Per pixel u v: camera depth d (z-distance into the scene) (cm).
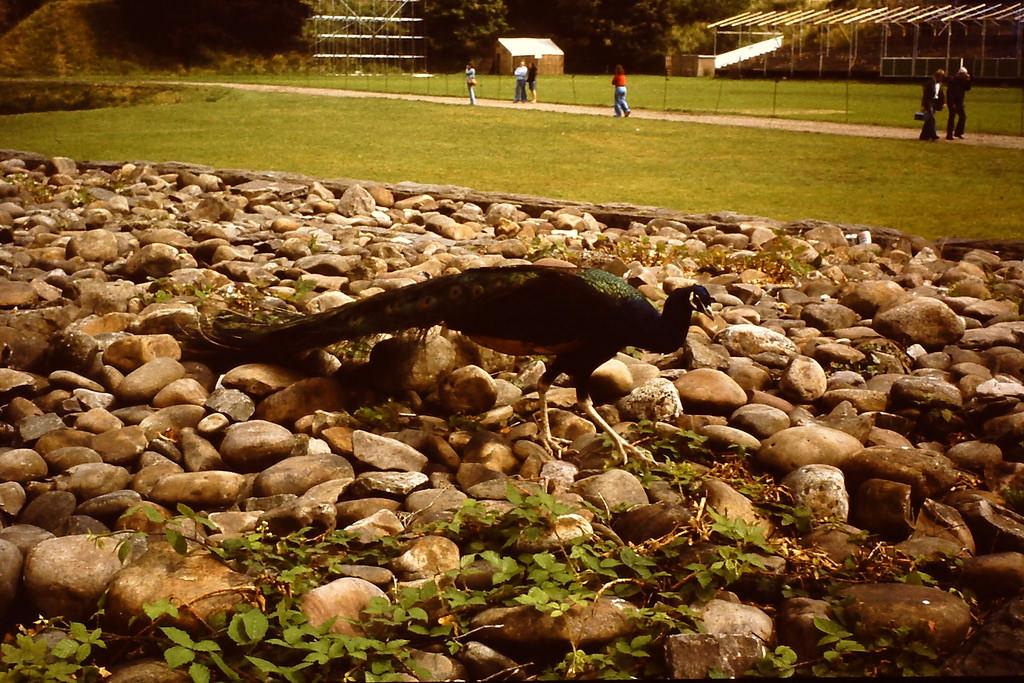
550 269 518
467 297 521
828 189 1596
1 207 1138
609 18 7169
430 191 1303
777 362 668
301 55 7056
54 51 6812
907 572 423
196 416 569
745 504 464
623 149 2170
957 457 534
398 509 483
